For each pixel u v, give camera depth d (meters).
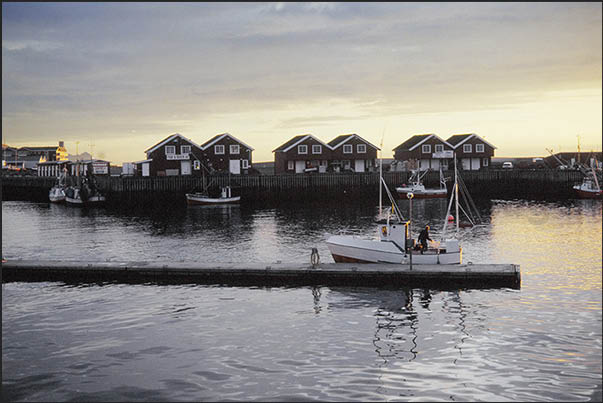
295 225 58.94
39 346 21.62
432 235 50.81
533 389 17.61
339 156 107.38
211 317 25.20
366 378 18.58
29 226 61.03
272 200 96.00
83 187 92.19
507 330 22.91
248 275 31.67
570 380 18.12
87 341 22.19
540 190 111.94
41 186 113.44
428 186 107.88
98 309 26.56
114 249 44.66
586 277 32.25
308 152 106.00
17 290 30.14
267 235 51.47
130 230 56.53
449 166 115.94
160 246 45.84
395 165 117.19
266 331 23.23
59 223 63.72
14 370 19.36
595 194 97.06
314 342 21.89
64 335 22.89
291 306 26.80
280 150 107.06
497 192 111.69
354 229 55.03
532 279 31.80
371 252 33.09
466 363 19.70
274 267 31.75
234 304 27.27
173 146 98.44
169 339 22.36
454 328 23.31
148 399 17.27
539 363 19.50
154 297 28.66
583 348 20.67
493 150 116.31
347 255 33.91
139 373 19.09
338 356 20.47
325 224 59.44
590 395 17.06
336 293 28.97
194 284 31.31
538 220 62.91
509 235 50.75
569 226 57.09
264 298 28.25
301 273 31.23
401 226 32.62
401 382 18.23
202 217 69.06
